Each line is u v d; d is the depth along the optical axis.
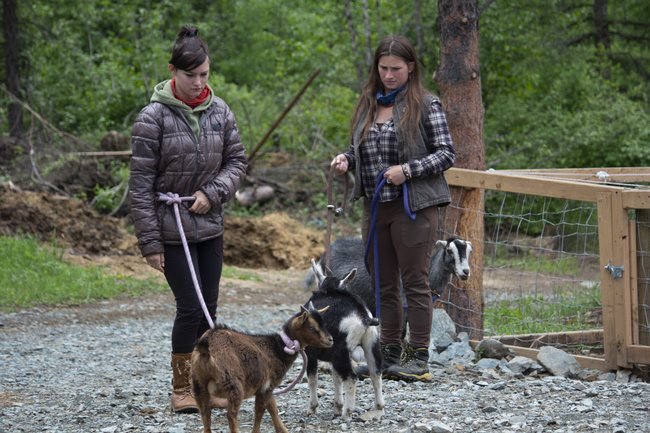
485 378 7.60
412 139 6.88
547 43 24.42
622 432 5.51
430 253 7.18
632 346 7.73
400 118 6.91
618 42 30.70
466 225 9.27
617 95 24.23
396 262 7.24
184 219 6.28
